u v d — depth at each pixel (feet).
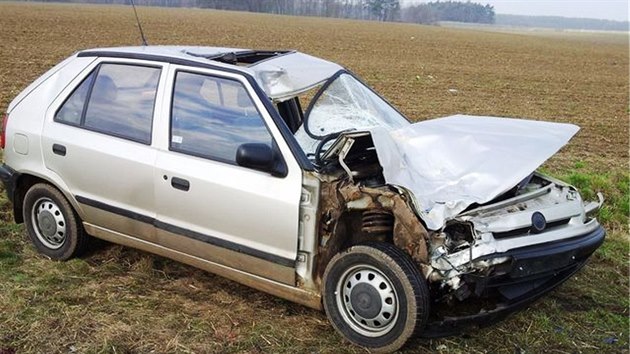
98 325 14.12
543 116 56.18
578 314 15.64
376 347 13.21
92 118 16.40
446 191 13.62
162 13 301.22
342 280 13.48
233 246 14.24
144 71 15.80
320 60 17.35
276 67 15.19
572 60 159.63
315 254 13.58
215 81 14.70
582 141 42.57
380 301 13.01
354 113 16.17
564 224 14.33
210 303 15.35
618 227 22.29
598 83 98.07
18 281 16.03
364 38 191.93
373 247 12.94
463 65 116.88
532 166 14.06
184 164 14.61
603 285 17.42
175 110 15.10
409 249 12.87
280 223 13.50
